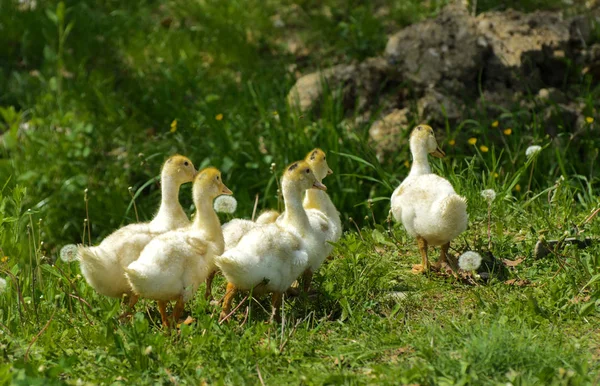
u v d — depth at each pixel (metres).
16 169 15.59
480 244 10.60
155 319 9.25
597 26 15.80
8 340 8.37
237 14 20.03
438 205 9.55
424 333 8.52
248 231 9.12
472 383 7.38
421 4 19.50
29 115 18.12
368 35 18.39
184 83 17.78
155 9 21.03
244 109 16.19
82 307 8.99
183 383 7.66
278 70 18.20
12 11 21.12
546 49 15.16
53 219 14.96
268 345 8.16
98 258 8.56
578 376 7.33
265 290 8.91
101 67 19.00
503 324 8.38
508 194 11.93
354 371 7.90
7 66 19.77
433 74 15.06
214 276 10.23
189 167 9.97
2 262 10.05
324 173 10.71
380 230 11.27
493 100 14.74
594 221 11.04
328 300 9.30
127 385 7.61
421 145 11.02
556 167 14.08
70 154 15.95
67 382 7.61
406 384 7.41
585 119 14.49
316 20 19.48
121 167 15.82
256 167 14.80
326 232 9.73
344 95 15.81
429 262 10.19
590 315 8.87
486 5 16.33
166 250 8.49
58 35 20.05
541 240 9.76
